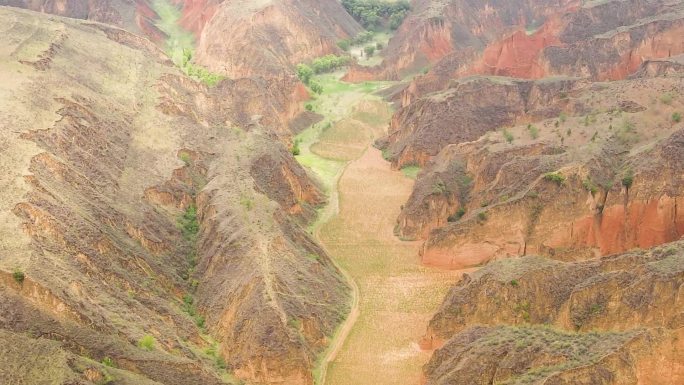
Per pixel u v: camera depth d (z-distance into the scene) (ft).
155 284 345.92
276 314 317.22
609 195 392.88
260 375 307.78
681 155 388.16
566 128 458.09
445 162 472.44
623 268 315.37
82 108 431.02
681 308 281.33
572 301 304.30
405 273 393.70
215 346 327.26
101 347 282.36
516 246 392.27
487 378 279.49
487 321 322.55
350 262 406.00
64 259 314.14
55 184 355.36
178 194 413.39
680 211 382.63
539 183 397.39
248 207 389.60
